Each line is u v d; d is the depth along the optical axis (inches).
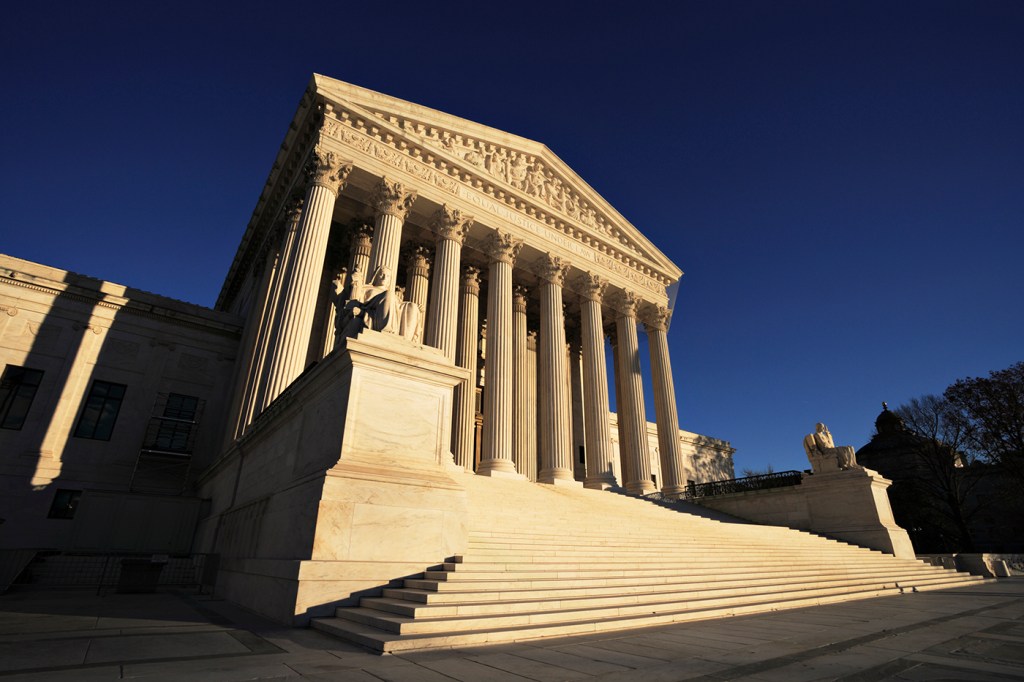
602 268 1475.1
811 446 1082.1
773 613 434.6
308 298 862.5
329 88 1013.2
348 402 393.1
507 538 504.1
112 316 1149.7
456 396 1206.9
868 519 960.3
